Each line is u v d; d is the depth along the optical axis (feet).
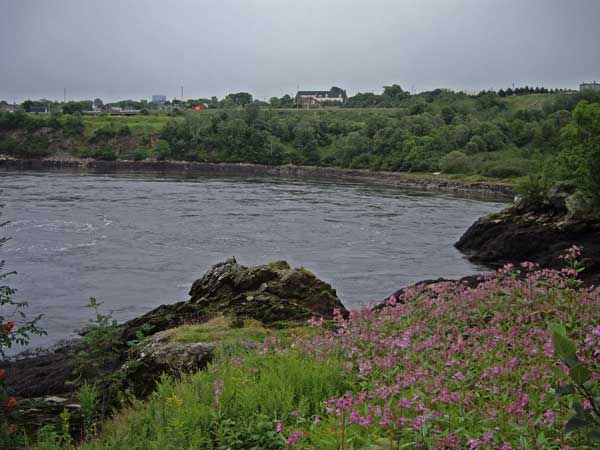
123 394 39.50
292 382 26.25
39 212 176.04
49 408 39.24
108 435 28.89
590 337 23.24
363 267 113.39
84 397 35.09
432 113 472.85
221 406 24.70
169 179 325.01
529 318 30.83
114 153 470.39
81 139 485.15
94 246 126.21
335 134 483.51
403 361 26.03
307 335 37.45
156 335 50.14
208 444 22.95
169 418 25.13
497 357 25.04
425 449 18.52
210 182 309.63
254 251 125.39
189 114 505.66
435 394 21.90
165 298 88.79
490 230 135.85
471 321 32.12
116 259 114.21
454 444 18.02
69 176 326.24
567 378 16.71
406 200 233.76
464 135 391.04
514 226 134.00
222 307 63.62
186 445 22.66
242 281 66.95
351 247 133.49
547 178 143.02
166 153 460.14
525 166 311.47
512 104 556.10
